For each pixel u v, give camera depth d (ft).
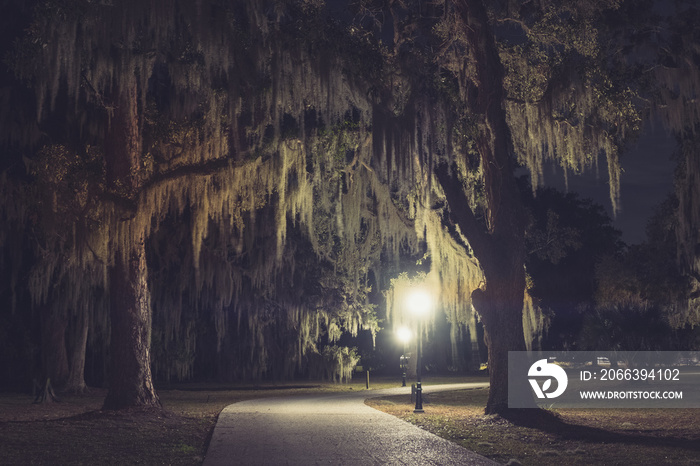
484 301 65.00
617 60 64.28
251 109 63.82
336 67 60.95
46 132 82.23
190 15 57.57
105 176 67.46
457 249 81.25
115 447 44.52
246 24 60.49
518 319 64.54
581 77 62.03
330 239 106.22
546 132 65.82
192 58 63.72
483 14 63.10
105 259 66.80
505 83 68.80
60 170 67.97
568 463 39.27
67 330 122.62
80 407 81.30
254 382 145.07
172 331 119.75
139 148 67.62
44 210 68.18
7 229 91.76
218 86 65.67
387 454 40.32
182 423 61.00
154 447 45.19
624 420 63.77
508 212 64.64
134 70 62.34
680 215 76.84
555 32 63.31
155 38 59.93
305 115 72.18
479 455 40.24
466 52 66.23
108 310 104.78
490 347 65.16
